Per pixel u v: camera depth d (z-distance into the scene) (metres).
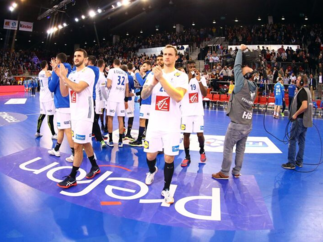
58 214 3.00
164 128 3.19
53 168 4.43
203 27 29.39
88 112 3.64
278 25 23.77
